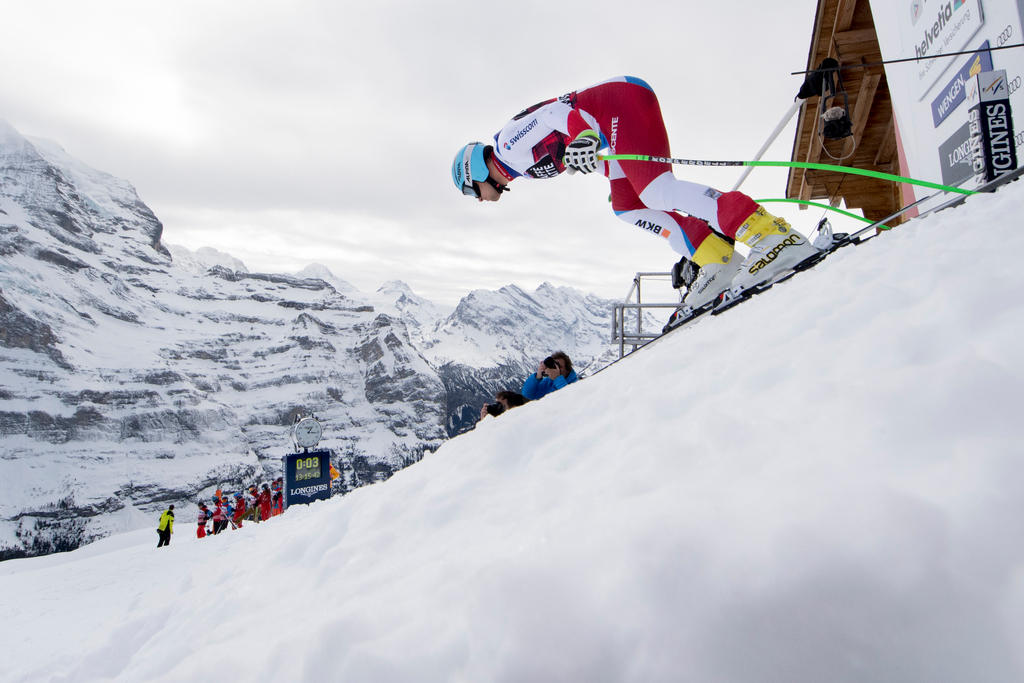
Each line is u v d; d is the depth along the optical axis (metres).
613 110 3.03
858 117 9.50
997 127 2.98
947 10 4.88
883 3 6.24
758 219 2.71
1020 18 3.84
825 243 2.68
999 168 2.97
